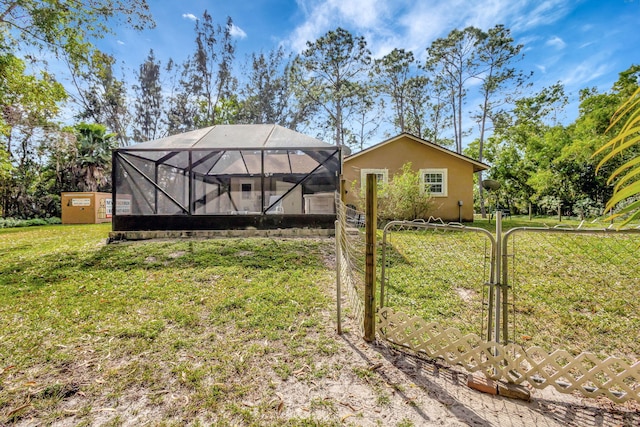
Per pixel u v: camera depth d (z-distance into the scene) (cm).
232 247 562
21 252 567
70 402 182
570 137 1872
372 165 1246
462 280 401
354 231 707
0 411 174
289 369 214
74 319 296
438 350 219
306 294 358
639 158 93
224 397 186
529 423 163
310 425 162
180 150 680
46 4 752
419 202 1044
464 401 181
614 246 468
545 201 1791
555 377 181
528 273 417
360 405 177
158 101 2491
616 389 196
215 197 989
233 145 708
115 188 677
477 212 2539
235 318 297
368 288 250
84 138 1878
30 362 223
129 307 324
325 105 2433
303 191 819
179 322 289
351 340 254
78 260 495
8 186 1791
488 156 2467
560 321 290
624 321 287
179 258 500
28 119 1063
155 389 194
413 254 527
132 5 842
